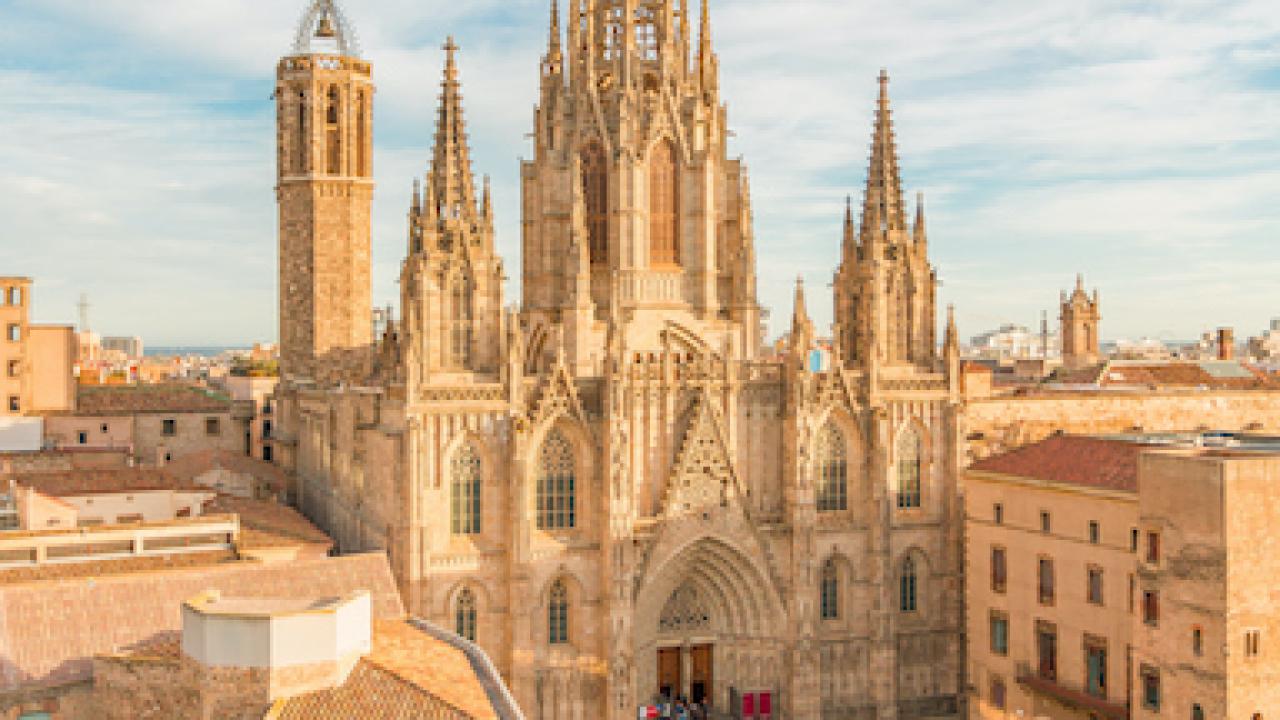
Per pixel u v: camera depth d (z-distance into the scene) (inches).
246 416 6378.0
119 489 3777.1
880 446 3917.3
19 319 5669.3
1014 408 4439.0
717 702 3870.6
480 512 3523.6
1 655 2386.8
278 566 2908.5
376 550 3634.4
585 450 3629.4
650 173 4170.8
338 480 4338.1
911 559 4092.0
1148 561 2947.8
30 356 5748.0
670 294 4158.5
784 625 3806.6
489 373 3595.0
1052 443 3656.5
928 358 4197.8
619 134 4042.8
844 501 4005.9
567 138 4192.9
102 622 2551.7
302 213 5177.2
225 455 5275.6
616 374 3558.1
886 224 4156.0
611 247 4099.4
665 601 3806.6
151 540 3208.7
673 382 3774.6
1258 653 2758.4
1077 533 3314.5
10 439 5649.6
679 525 3688.5
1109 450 3385.8
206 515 3540.8
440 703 2144.4
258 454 6747.1
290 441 5295.3
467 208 3609.7
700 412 3705.7
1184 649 2822.3
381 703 2133.4
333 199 5187.0
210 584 2763.3
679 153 4183.1
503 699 2282.2
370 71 5319.9
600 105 4136.3
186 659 2225.6
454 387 3440.0
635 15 4271.7
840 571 3964.1
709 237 4202.8
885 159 4180.6
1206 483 2770.7
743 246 4264.3
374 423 3715.6
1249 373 6156.5
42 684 2343.8
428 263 3516.2
